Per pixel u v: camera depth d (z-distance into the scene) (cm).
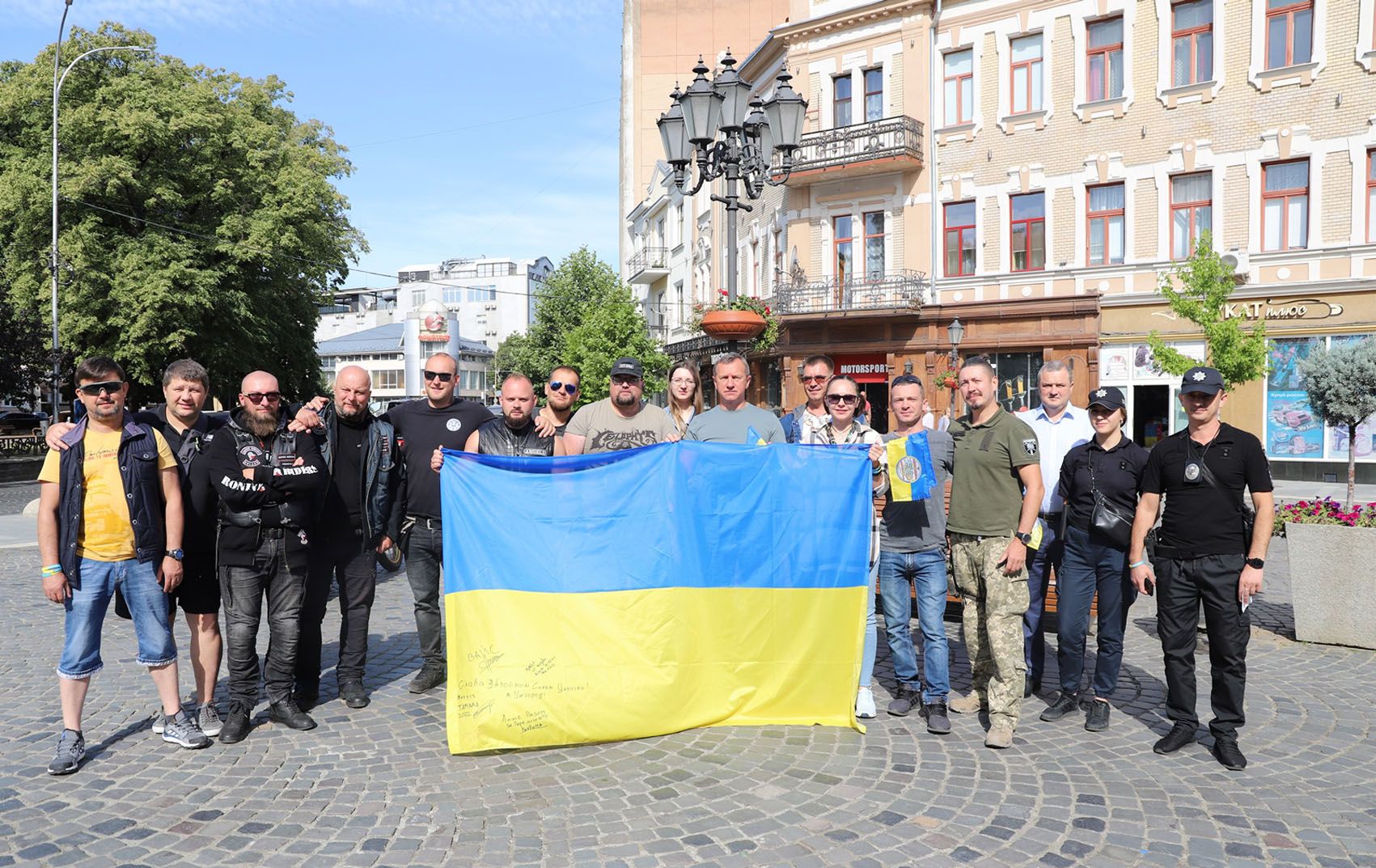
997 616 497
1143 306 2156
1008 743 484
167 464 478
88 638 462
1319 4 1916
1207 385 469
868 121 2500
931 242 2428
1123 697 573
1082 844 378
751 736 502
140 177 2834
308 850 373
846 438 570
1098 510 514
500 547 497
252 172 3025
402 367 9819
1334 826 394
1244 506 466
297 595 519
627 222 5425
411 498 579
